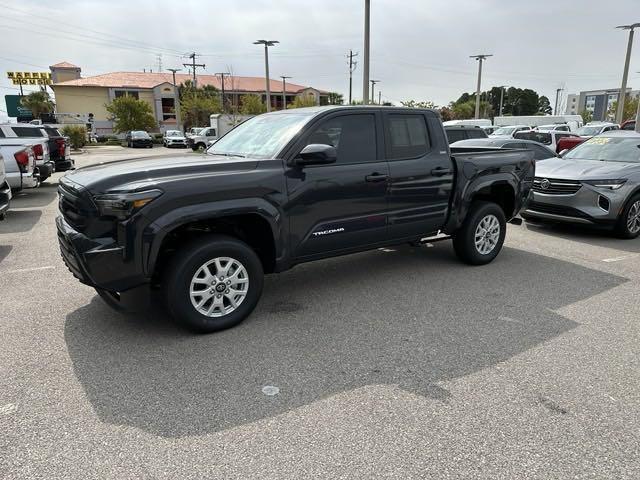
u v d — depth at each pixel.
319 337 4.05
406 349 3.84
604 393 3.21
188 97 62.47
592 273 5.89
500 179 6.04
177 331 4.14
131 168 3.99
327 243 4.69
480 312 4.61
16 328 4.19
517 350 3.83
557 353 3.78
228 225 4.39
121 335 4.05
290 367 3.54
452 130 14.33
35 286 5.30
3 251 6.82
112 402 3.08
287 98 75.94
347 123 4.76
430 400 3.12
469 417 2.93
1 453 2.59
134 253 3.63
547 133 19.39
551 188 7.98
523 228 8.77
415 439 2.72
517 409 3.02
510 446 2.67
